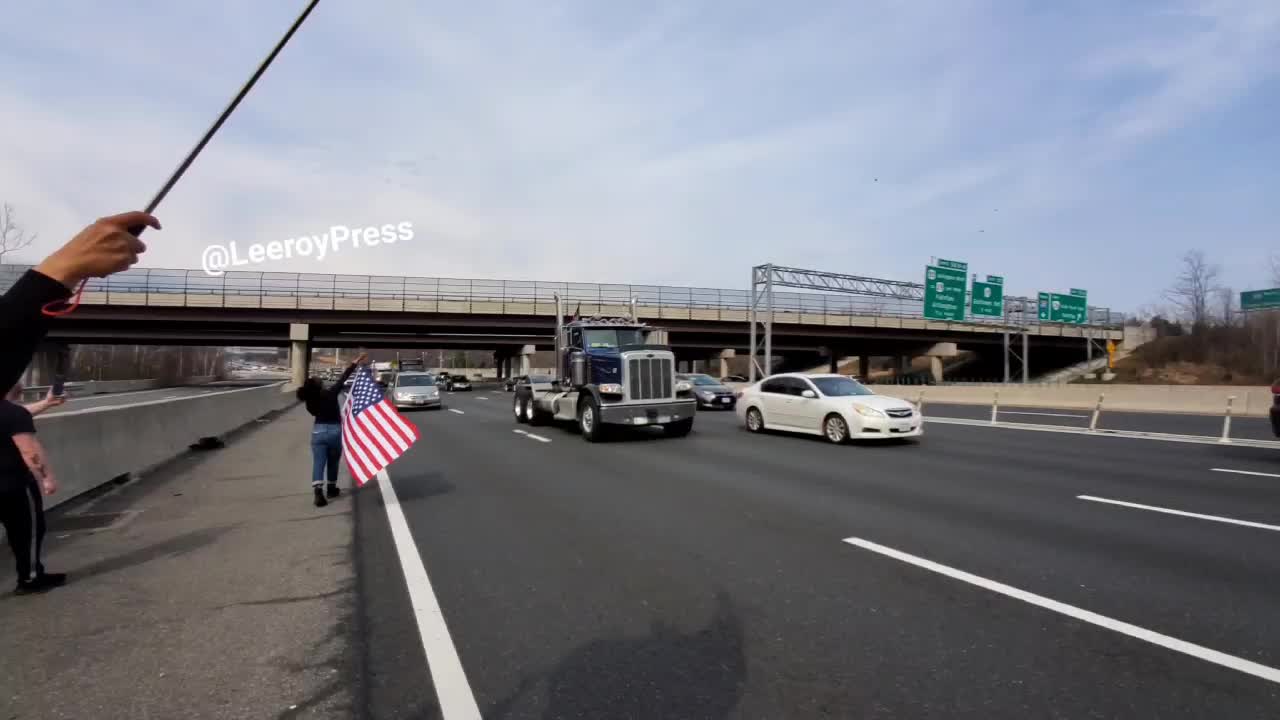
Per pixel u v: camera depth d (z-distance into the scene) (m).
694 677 3.74
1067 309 45.97
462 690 3.60
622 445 14.81
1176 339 63.31
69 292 1.33
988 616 4.57
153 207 2.36
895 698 3.48
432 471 11.20
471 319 45.19
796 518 7.53
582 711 3.38
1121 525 7.12
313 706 3.45
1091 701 3.43
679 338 54.28
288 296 41.50
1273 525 7.10
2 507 5.02
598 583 5.35
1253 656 3.92
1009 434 16.75
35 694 3.57
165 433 12.62
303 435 17.72
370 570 5.74
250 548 6.46
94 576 5.60
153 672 3.83
